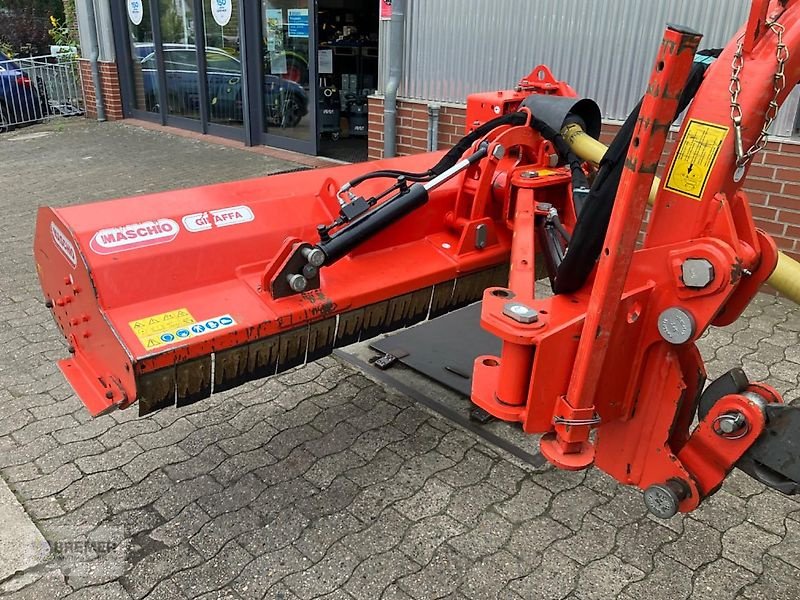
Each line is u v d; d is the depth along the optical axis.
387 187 2.79
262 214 2.42
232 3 8.08
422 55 5.82
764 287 4.27
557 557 2.26
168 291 2.17
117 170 7.51
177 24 9.08
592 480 2.63
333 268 2.48
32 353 3.54
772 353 3.54
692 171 1.52
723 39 4.20
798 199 4.04
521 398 1.75
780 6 1.50
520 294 1.91
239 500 2.50
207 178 7.08
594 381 1.63
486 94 3.04
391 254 2.64
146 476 2.63
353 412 3.06
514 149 2.90
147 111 10.35
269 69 8.09
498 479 2.64
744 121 1.47
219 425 2.96
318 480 2.62
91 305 2.10
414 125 6.03
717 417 1.63
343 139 8.84
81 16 10.40
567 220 2.76
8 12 22.47
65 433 2.88
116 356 2.03
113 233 2.14
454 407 3.07
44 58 12.23
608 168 1.69
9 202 6.37
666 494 1.69
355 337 2.52
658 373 1.69
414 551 2.28
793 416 1.51
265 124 8.45
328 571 2.19
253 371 2.27
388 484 2.60
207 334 2.07
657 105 1.34
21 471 2.64
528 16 5.06
